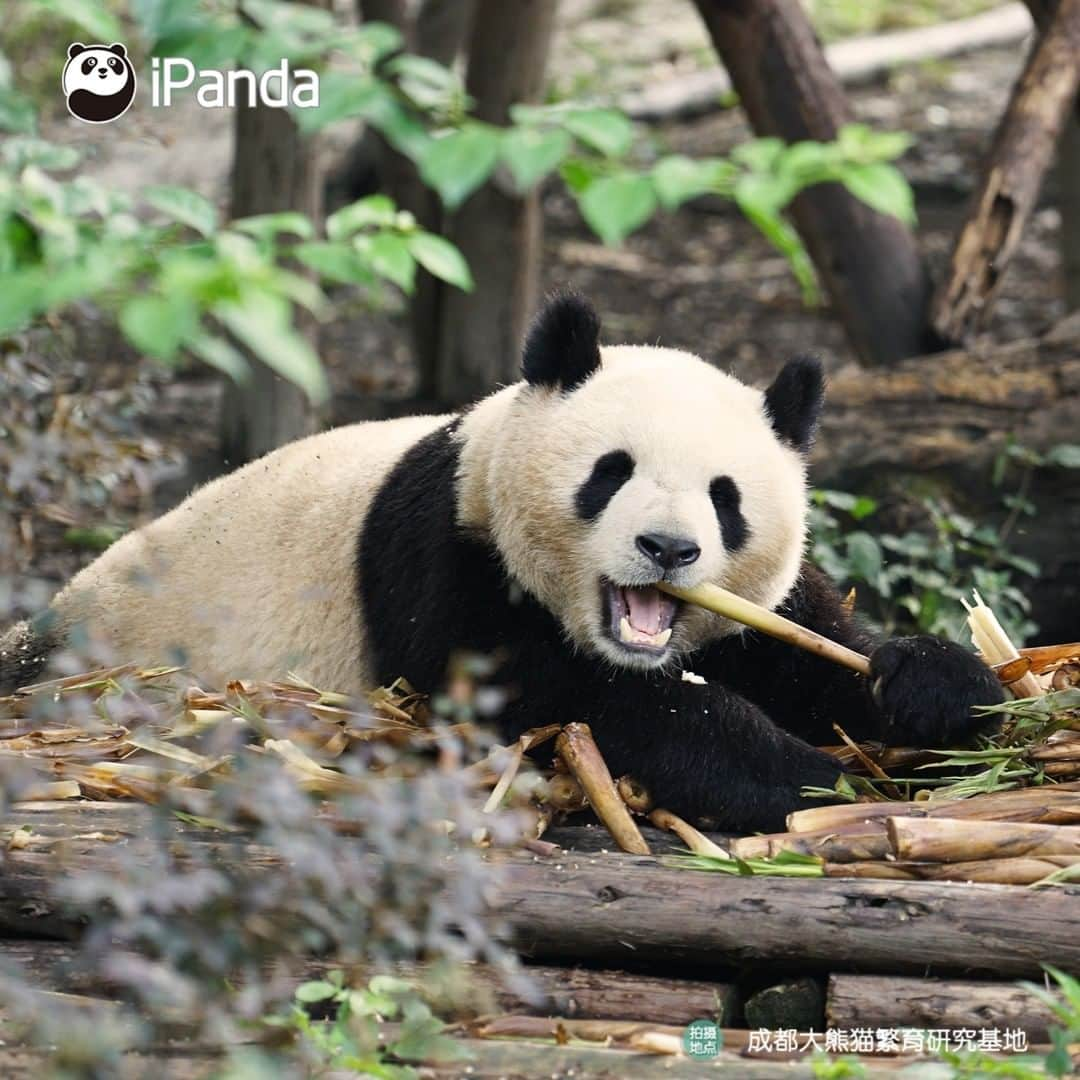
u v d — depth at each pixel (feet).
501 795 28.66
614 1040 25.23
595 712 32.81
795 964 26.73
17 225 19.11
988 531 51.24
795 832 28.63
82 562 52.90
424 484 35.94
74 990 26.12
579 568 32.58
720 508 32.35
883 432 53.78
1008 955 25.88
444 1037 24.38
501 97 60.90
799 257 21.90
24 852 27.40
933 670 32.14
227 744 27.35
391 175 66.59
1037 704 31.55
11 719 31.89
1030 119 57.82
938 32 122.31
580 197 19.43
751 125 59.41
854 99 111.86
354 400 68.74
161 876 22.98
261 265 17.56
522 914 26.91
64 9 19.67
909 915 26.18
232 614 37.52
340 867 23.71
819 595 36.76
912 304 59.41
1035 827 27.37
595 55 119.14
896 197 18.76
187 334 16.53
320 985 24.91
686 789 31.99
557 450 32.58
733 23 57.31
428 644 34.30
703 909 26.66
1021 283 89.71
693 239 100.48
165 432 67.05
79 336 64.44
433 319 67.15
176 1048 23.61
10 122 22.18
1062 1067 22.93
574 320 33.78
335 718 31.30
